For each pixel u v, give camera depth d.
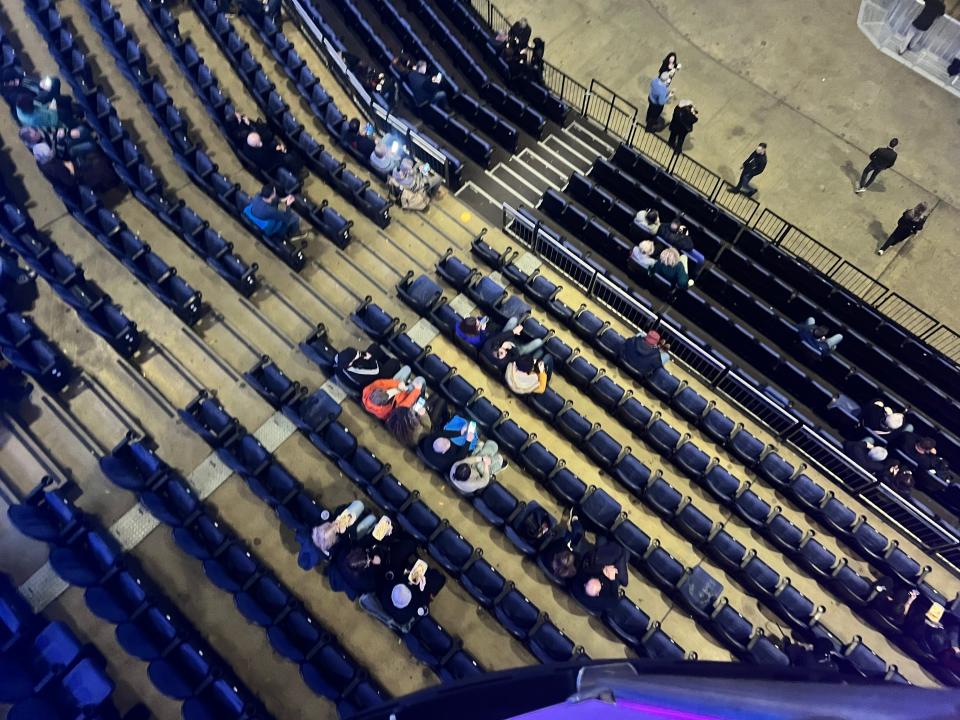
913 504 10.98
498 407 11.77
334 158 14.15
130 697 9.38
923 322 14.95
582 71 18.91
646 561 10.44
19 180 13.41
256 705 9.30
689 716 4.11
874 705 4.04
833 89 18.31
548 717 4.71
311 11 16.48
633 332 13.27
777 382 13.23
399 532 10.30
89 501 10.66
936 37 17.98
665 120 17.86
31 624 9.47
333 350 12.22
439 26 17.47
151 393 11.59
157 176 13.70
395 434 10.96
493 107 16.94
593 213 15.24
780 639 10.32
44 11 14.91
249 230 13.43
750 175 15.89
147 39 15.56
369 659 9.98
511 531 10.17
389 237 14.05
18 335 11.37
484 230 13.57
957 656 9.84
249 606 9.42
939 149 17.30
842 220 16.34
